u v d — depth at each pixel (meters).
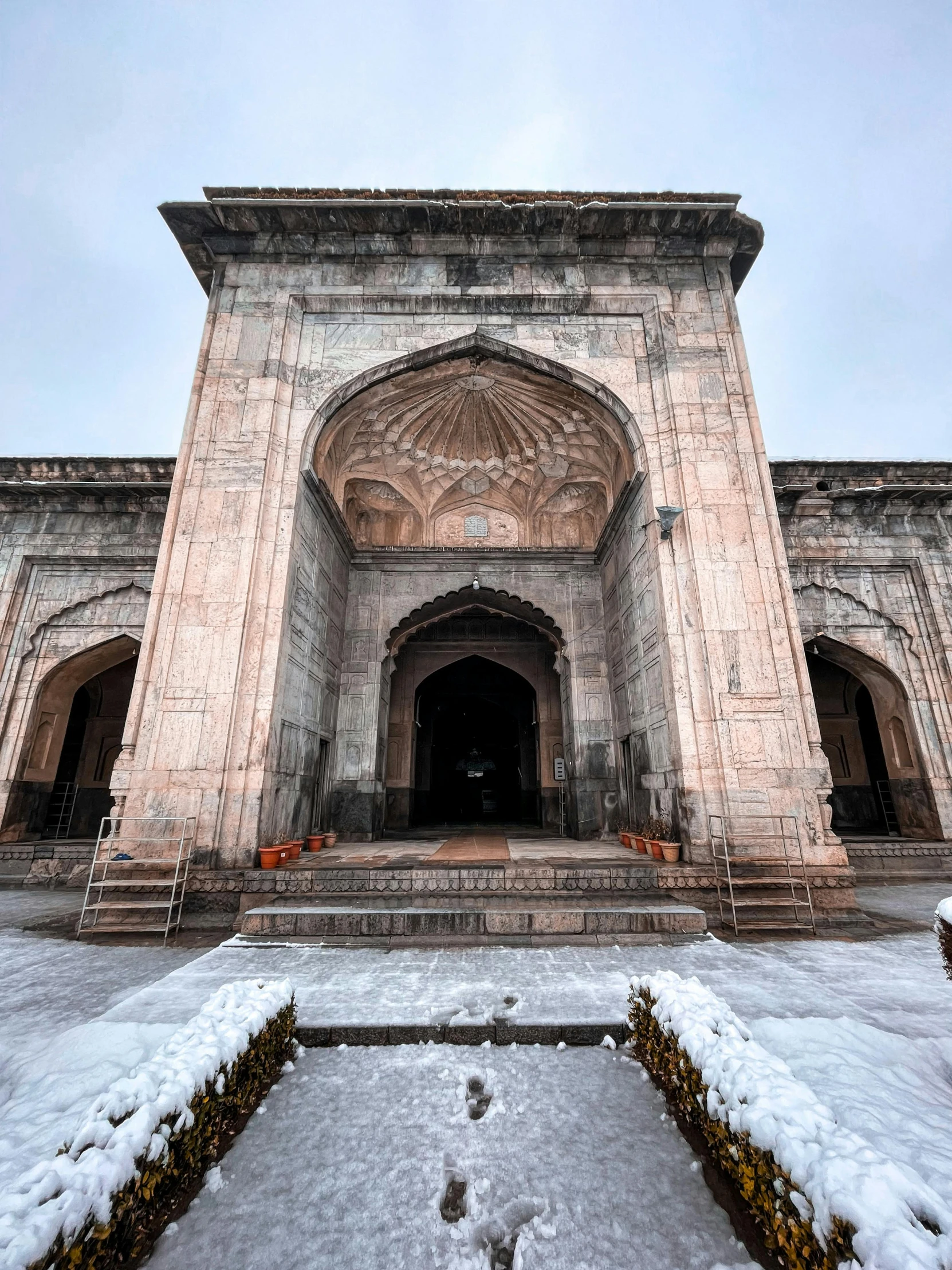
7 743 7.70
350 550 8.67
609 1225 1.51
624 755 7.60
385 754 8.70
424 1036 2.58
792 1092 1.54
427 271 6.85
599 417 7.03
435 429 8.46
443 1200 1.62
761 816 5.05
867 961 3.67
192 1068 1.73
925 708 7.84
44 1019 2.78
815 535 8.40
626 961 3.59
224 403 6.20
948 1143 1.58
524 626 11.49
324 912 4.19
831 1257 1.16
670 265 6.94
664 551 5.88
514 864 5.02
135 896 4.67
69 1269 1.15
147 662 5.32
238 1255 1.43
